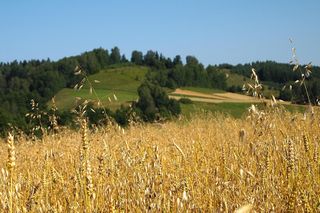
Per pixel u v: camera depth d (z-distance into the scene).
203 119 15.66
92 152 6.55
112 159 5.60
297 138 6.62
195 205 4.44
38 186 4.58
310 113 7.19
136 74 88.50
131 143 7.60
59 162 6.65
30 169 6.70
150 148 6.57
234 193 4.68
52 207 4.48
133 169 5.29
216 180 5.14
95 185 4.78
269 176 5.14
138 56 111.62
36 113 10.42
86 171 4.09
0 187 4.24
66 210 4.50
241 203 4.34
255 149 5.95
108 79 82.38
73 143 9.16
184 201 4.36
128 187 4.80
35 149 8.92
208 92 64.38
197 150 7.39
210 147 7.96
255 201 4.50
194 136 10.60
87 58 86.25
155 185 4.80
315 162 5.47
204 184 5.23
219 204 4.51
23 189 4.98
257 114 6.15
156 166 5.17
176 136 10.68
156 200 4.34
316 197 4.62
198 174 5.38
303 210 4.38
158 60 105.69
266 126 6.12
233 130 10.91
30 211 4.25
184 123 15.52
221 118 14.50
